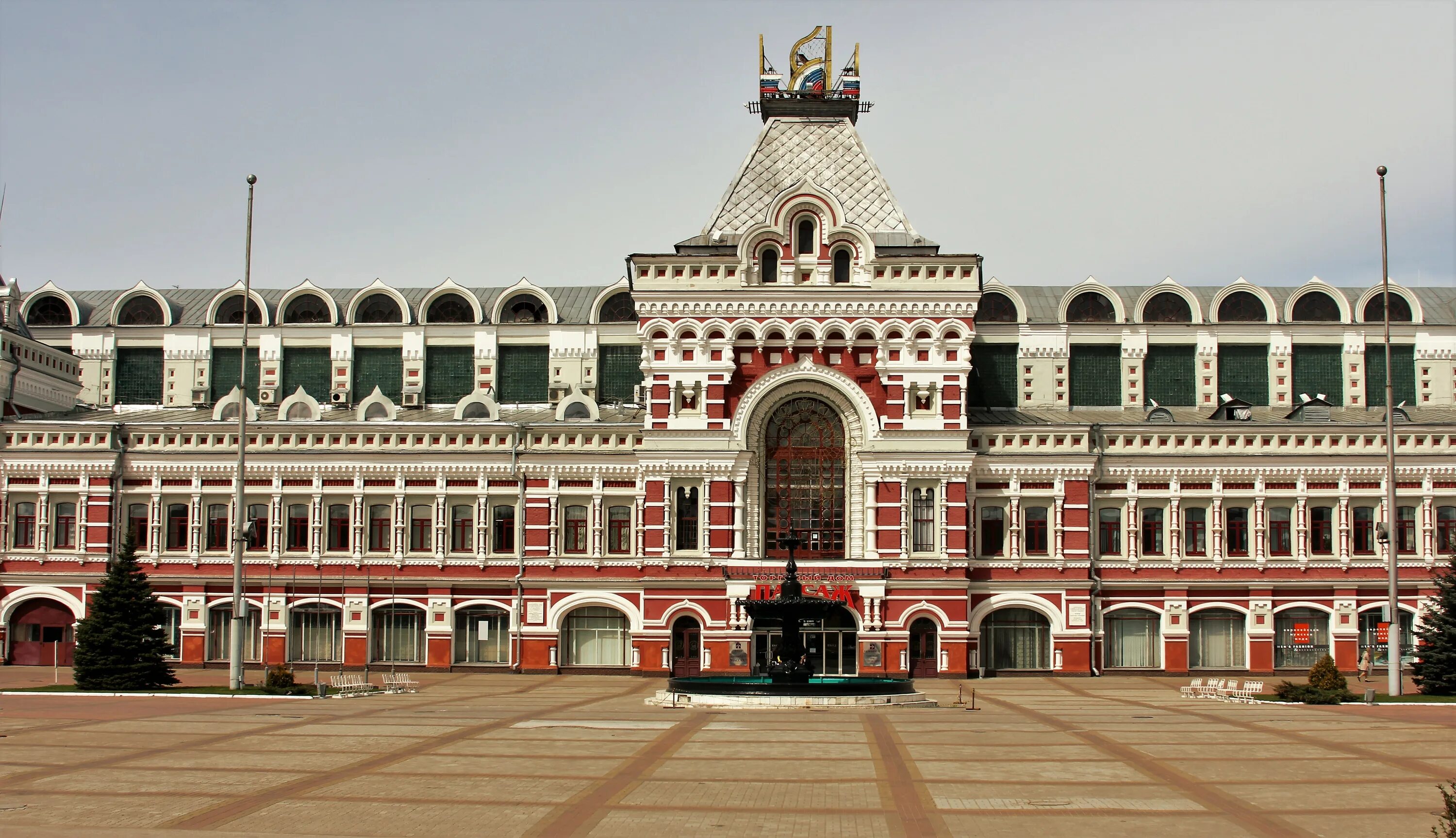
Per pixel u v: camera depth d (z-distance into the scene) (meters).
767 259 82.19
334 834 30.09
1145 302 95.19
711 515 80.19
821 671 79.31
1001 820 31.70
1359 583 81.56
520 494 82.94
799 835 30.19
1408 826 31.22
